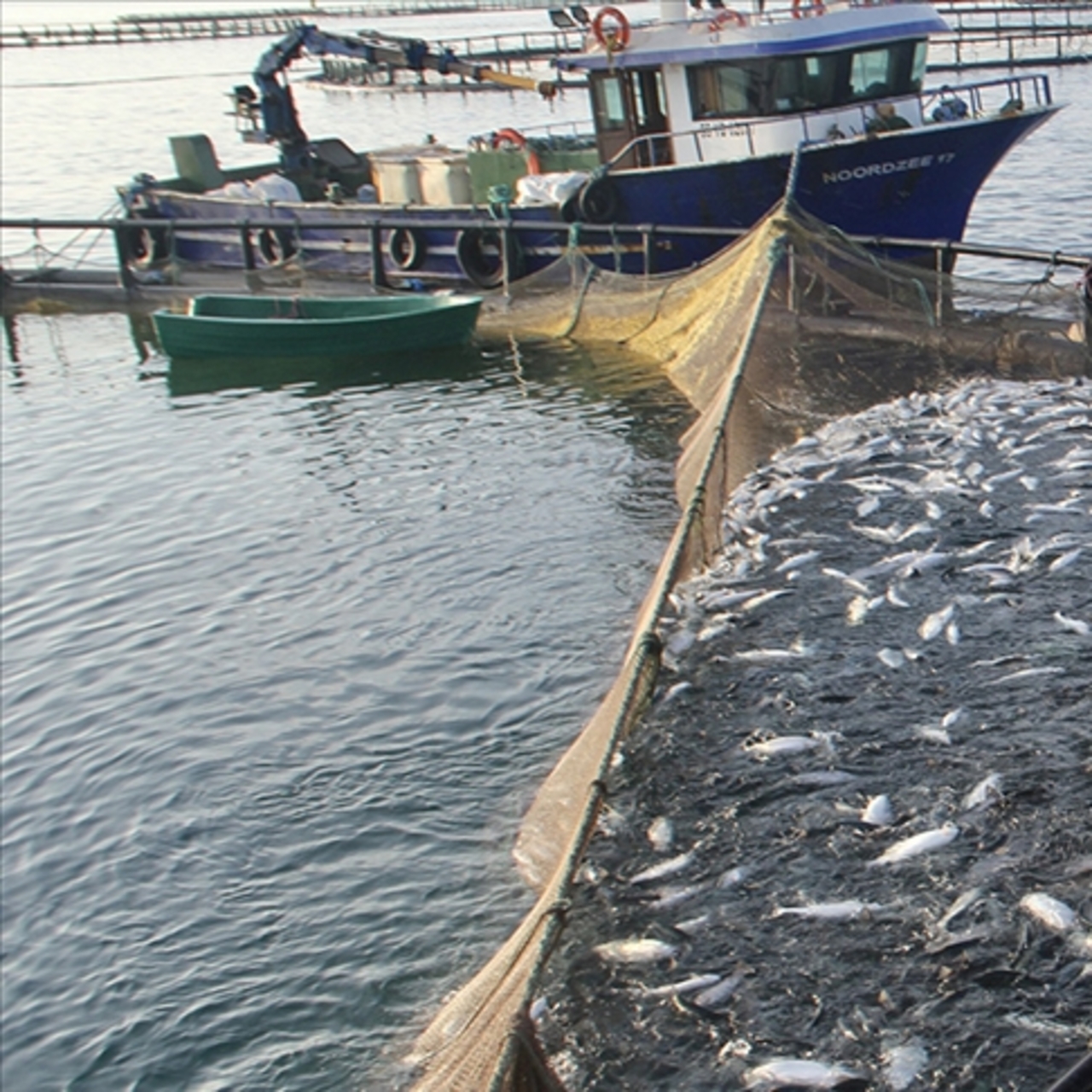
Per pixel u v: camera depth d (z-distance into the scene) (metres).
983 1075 6.96
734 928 8.11
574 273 23.03
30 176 50.72
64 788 11.68
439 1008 8.49
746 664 10.98
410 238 25.92
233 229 28.30
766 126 21.44
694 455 14.21
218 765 11.62
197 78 95.19
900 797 9.12
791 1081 6.90
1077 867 8.25
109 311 29.52
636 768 9.72
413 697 12.28
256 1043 8.51
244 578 15.40
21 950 9.70
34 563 16.61
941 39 64.06
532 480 17.27
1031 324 18.02
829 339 17.66
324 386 22.80
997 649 10.85
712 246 22.27
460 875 9.77
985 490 13.75
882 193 21.09
